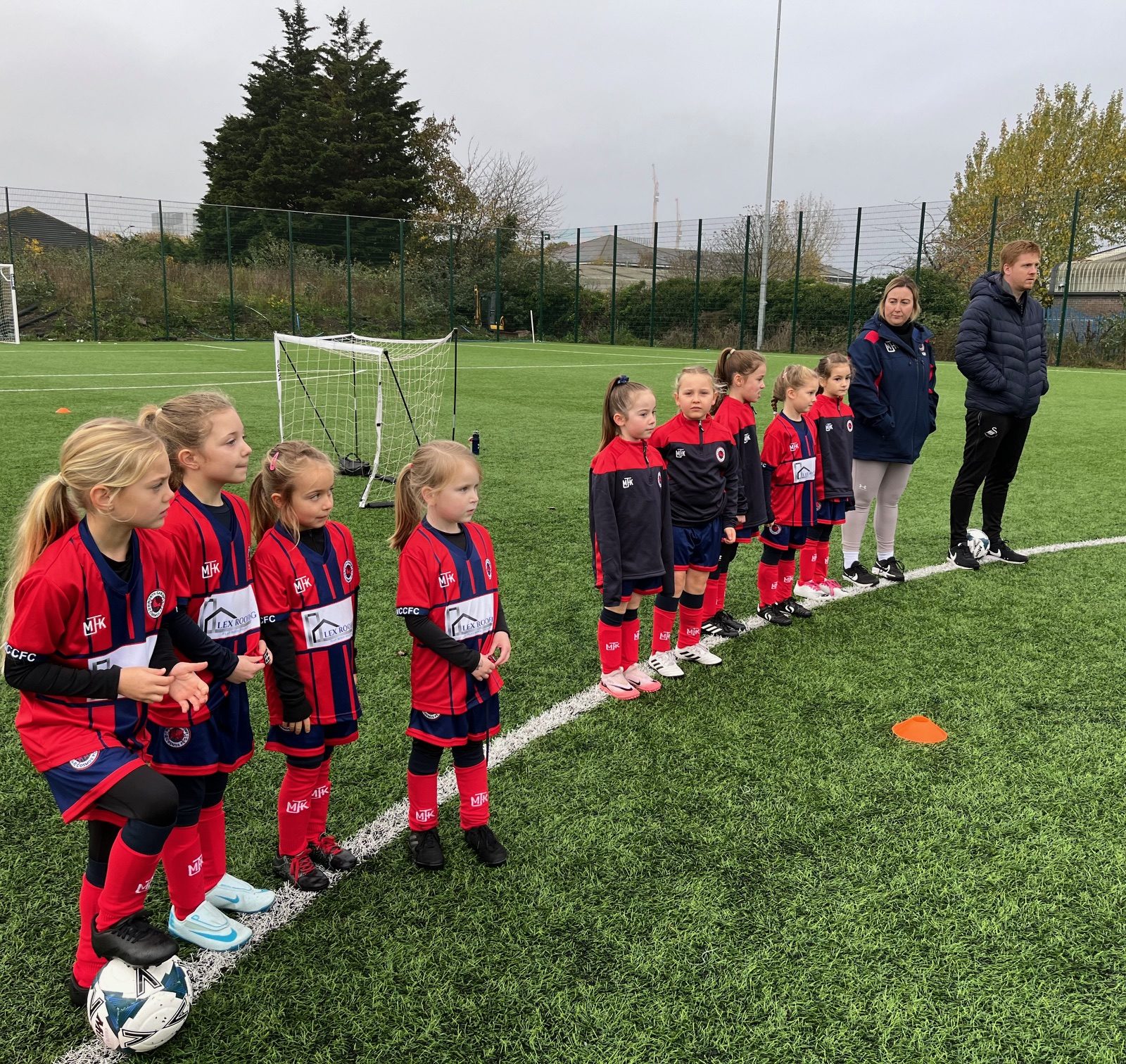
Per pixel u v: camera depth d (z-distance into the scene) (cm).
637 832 239
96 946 166
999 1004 177
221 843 206
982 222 2742
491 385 1467
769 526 402
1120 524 596
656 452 325
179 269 2672
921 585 466
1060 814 246
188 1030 172
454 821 248
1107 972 186
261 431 931
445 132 4116
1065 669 351
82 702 163
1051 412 1189
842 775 269
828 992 180
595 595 444
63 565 158
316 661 212
